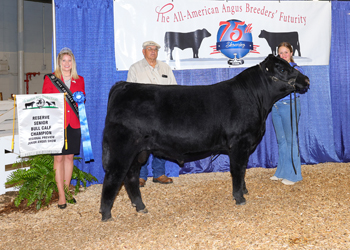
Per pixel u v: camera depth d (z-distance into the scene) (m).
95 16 4.65
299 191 3.97
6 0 8.67
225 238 2.72
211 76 5.05
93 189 4.50
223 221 3.10
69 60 3.62
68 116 3.57
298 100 4.28
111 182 3.12
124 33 4.68
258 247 2.54
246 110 3.45
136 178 3.44
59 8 4.54
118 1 4.62
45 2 9.30
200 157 4.98
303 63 5.15
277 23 5.02
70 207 3.74
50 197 3.69
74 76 3.71
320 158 5.44
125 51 4.70
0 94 8.02
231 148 3.43
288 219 3.08
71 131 3.62
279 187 4.18
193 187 4.36
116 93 3.24
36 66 9.29
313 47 5.14
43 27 9.33
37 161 3.89
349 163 5.43
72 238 2.88
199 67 4.93
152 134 3.18
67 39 4.59
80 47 4.63
